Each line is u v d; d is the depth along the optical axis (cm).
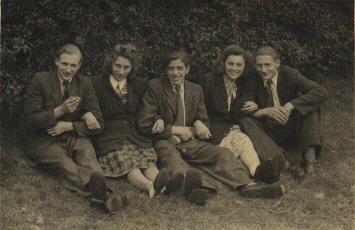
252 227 420
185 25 579
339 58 689
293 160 530
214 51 587
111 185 457
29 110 461
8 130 497
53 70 516
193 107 509
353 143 581
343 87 689
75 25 528
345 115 639
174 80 499
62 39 525
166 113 501
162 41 568
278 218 437
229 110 528
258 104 530
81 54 477
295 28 674
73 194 441
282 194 464
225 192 469
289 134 529
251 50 614
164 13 576
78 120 482
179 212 430
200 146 495
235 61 514
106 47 542
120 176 463
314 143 501
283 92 525
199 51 580
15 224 398
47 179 458
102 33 541
